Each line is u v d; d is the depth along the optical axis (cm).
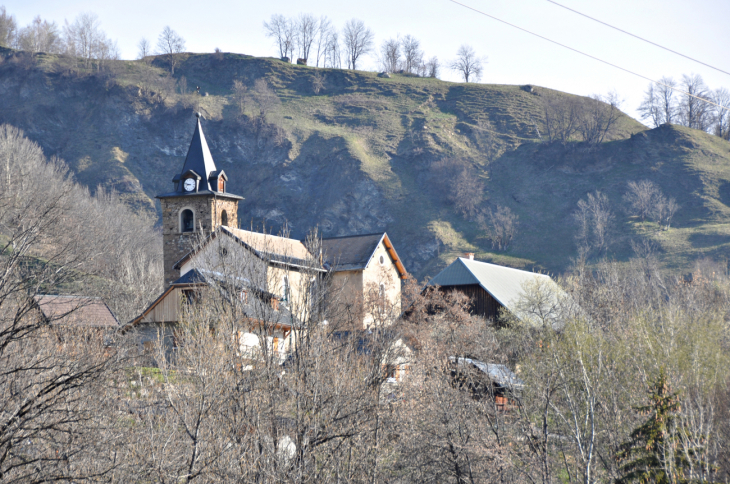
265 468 1264
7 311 1229
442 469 1911
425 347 2300
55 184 6525
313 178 14888
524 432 1947
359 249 5503
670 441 1503
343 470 1394
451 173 14538
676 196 12775
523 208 13688
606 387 2022
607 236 11719
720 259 9762
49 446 1252
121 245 6456
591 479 1703
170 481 1273
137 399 1544
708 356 2544
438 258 12212
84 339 1636
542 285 4509
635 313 3050
